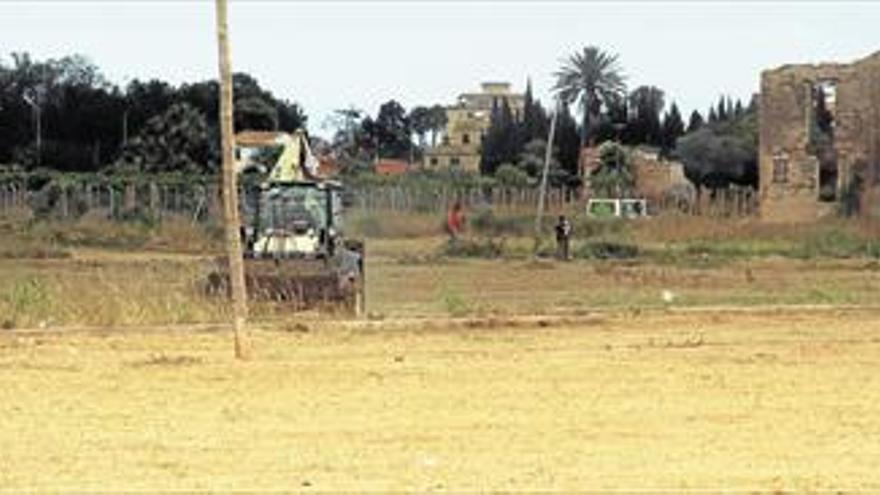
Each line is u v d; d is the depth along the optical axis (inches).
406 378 2500.0
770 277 5738.2
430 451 1824.6
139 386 2407.7
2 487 1594.5
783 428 2003.0
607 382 2453.2
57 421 2058.3
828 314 3654.0
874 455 1798.7
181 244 7849.4
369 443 1882.4
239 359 2748.5
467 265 6574.8
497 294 4790.8
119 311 3390.7
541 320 3469.5
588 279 5644.7
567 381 2463.1
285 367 2637.8
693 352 2871.6
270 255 3954.2
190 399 2266.2
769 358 2773.1
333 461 1753.2
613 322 3476.9
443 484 1608.0
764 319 3548.2
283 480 1635.1
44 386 2407.7
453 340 3122.5
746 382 2452.0
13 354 2832.2
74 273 4906.5
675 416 2102.6
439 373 2564.0
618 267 6417.3
